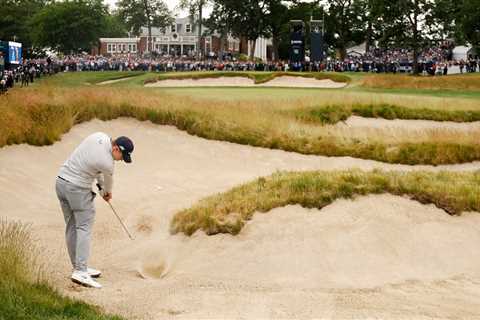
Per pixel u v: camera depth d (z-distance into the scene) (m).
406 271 11.44
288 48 122.50
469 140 25.36
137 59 97.69
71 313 8.31
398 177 14.09
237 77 64.19
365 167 23.08
